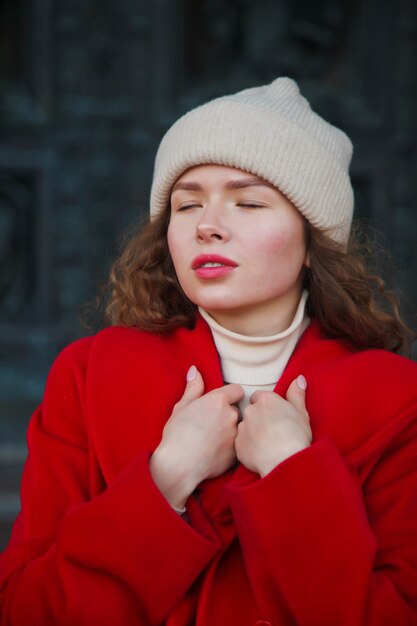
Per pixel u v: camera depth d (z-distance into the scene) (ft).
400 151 17.99
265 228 4.02
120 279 4.71
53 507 4.13
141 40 17.88
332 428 4.02
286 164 4.07
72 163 17.90
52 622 3.81
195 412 3.99
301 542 3.67
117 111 17.85
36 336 17.80
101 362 4.29
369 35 18.07
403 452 4.09
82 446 4.28
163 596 3.78
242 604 3.91
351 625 3.65
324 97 17.98
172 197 4.19
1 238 17.97
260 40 18.08
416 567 3.92
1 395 17.19
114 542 3.72
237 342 4.26
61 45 17.88
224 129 4.03
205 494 4.06
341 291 4.42
